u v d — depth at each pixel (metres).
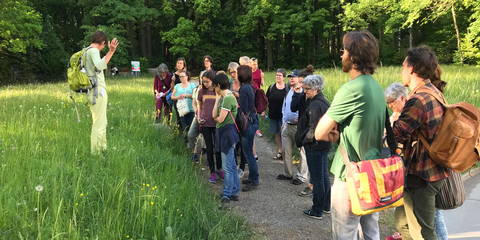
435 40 34.03
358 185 2.47
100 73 5.59
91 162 4.97
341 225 2.65
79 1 35.31
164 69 8.95
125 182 4.23
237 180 5.04
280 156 7.30
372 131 2.49
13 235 2.96
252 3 35.84
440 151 2.68
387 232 4.07
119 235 3.14
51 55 35.62
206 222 3.77
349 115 2.47
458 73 14.67
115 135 6.77
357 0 33.03
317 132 2.62
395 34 38.81
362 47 2.46
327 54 40.69
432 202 2.83
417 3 23.67
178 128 8.03
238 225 4.07
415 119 2.69
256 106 5.95
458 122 2.62
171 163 5.71
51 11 41.53
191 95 7.43
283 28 35.41
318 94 4.38
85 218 3.48
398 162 2.54
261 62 41.97
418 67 2.85
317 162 4.44
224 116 4.85
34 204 3.49
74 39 40.72
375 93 2.47
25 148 5.10
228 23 41.03
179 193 4.38
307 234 4.10
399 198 2.52
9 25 25.44
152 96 13.80
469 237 3.86
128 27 36.69
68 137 6.09
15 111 7.99
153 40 44.50
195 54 40.28
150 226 3.43
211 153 5.73
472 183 5.39
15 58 31.95
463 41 27.34
